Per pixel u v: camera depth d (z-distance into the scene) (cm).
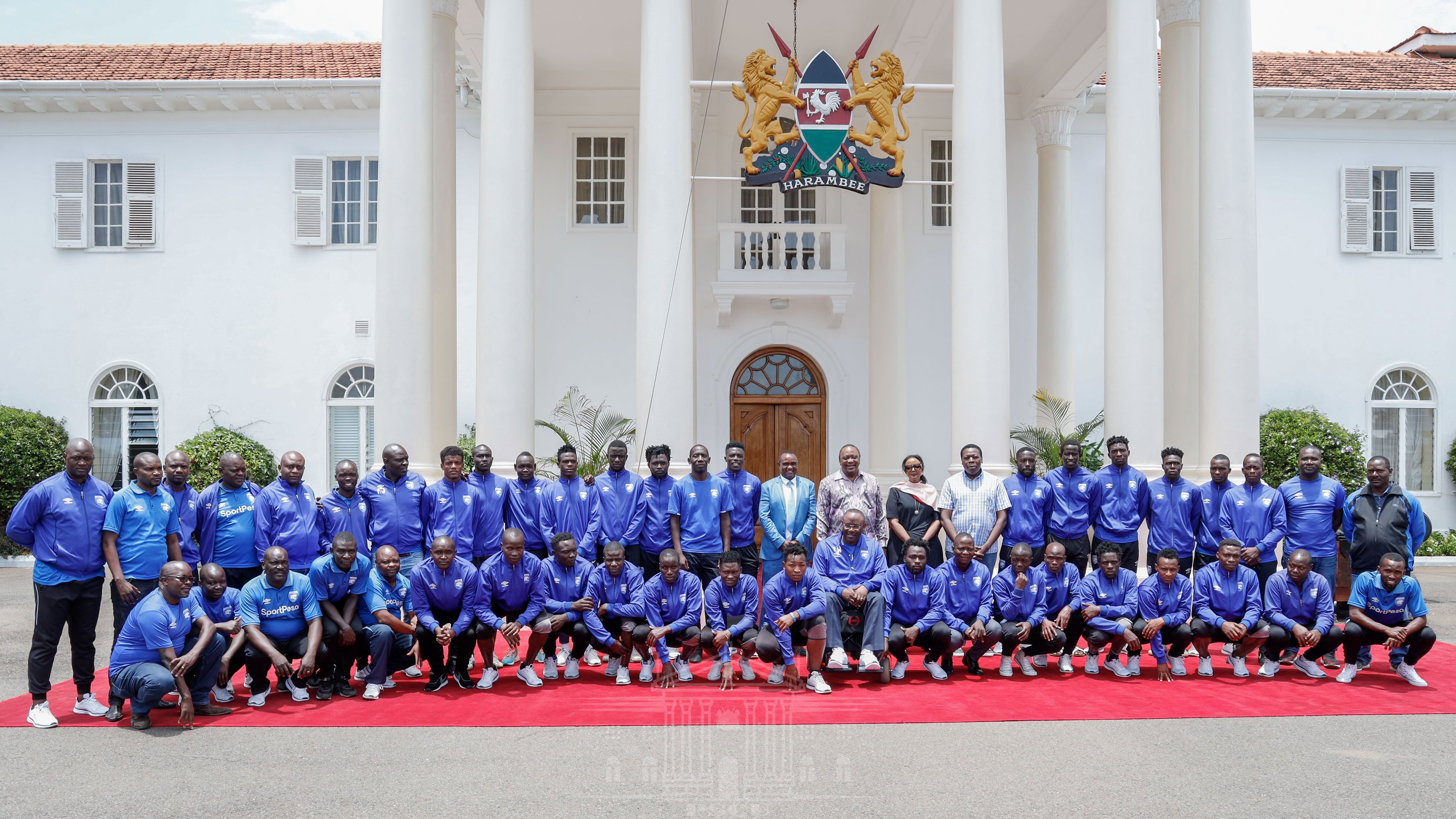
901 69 967
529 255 941
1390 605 711
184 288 1556
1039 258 1479
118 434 1568
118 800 455
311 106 1552
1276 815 439
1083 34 1288
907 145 1530
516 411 927
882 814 438
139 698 578
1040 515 837
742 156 1530
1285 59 1680
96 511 618
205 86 1498
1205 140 1005
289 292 1553
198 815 435
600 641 707
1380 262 1603
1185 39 1102
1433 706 648
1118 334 970
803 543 823
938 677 729
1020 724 598
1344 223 1595
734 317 1520
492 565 700
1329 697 674
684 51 949
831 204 1531
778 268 1480
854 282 1515
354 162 1575
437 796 460
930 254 1540
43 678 594
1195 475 994
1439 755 533
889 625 734
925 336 1533
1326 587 737
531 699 662
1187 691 691
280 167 1557
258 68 1562
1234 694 682
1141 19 978
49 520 599
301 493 726
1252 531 809
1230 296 986
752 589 720
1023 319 1531
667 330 928
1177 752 537
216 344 1551
